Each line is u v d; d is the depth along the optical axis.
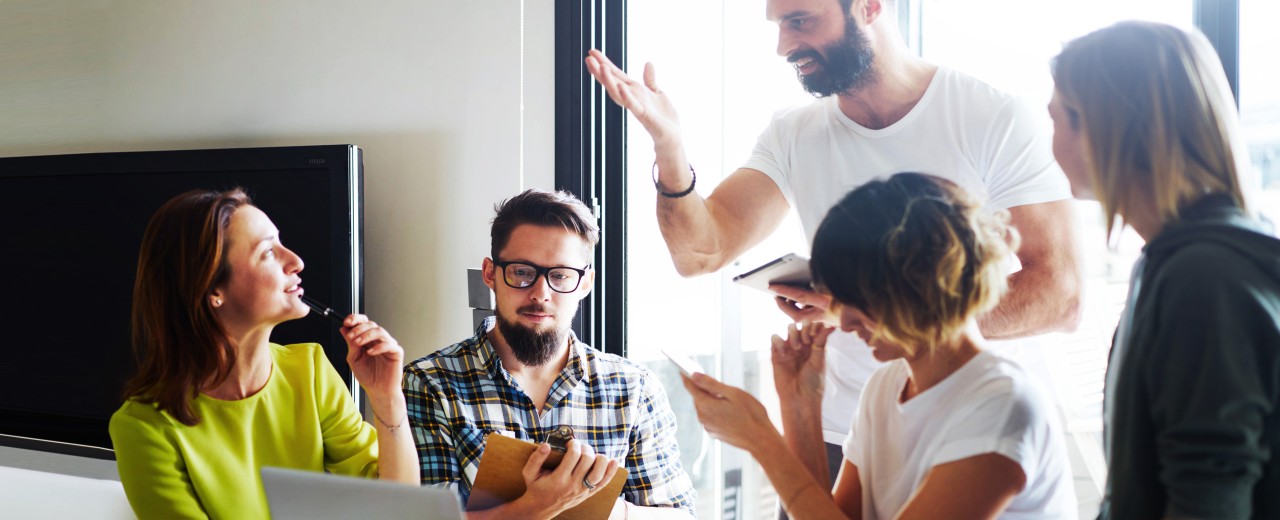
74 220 2.54
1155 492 1.16
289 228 2.27
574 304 1.65
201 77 2.52
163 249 1.44
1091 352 1.53
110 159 2.48
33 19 2.70
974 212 1.56
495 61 2.20
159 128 2.56
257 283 1.50
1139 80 1.24
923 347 1.57
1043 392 1.51
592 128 2.11
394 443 1.52
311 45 2.40
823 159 1.74
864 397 1.62
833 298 1.63
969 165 1.62
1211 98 1.21
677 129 1.83
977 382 1.52
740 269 1.84
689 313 1.92
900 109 1.67
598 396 1.66
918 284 1.56
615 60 2.05
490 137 2.21
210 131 2.50
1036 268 1.56
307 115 2.40
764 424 1.64
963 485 1.51
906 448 1.57
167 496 1.39
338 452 1.57
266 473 1.19
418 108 2.28
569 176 2.12
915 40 1.66
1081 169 1.34
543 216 1.64
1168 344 1.11
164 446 1.40
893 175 1.59
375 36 2.33
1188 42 1.23
